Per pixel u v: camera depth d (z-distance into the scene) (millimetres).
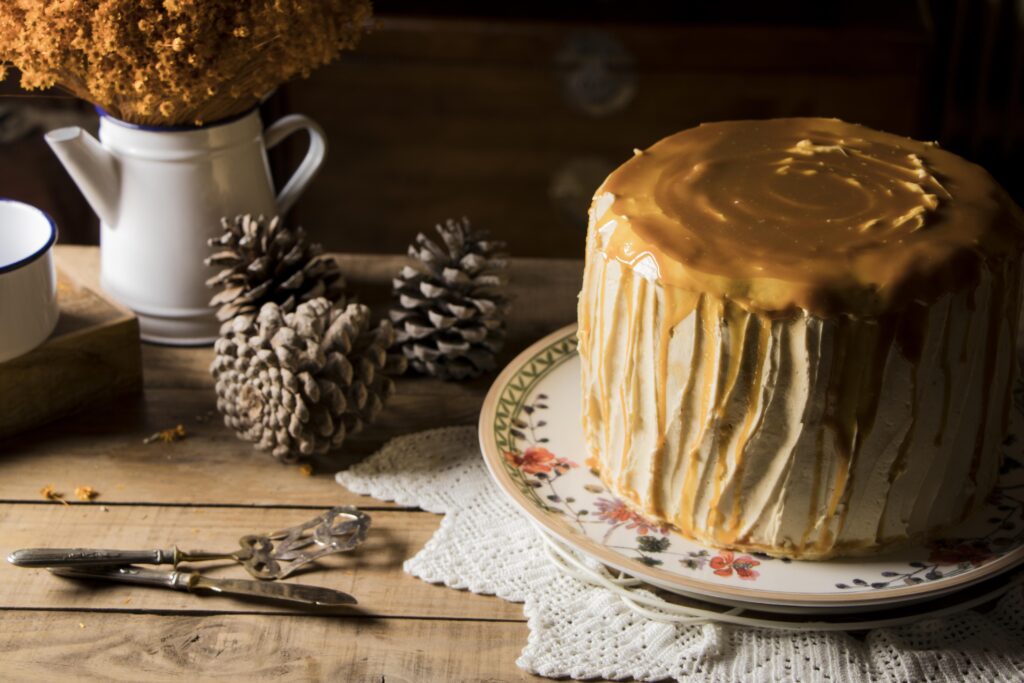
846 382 1131
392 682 1150
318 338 1257
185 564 1213
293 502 1255
